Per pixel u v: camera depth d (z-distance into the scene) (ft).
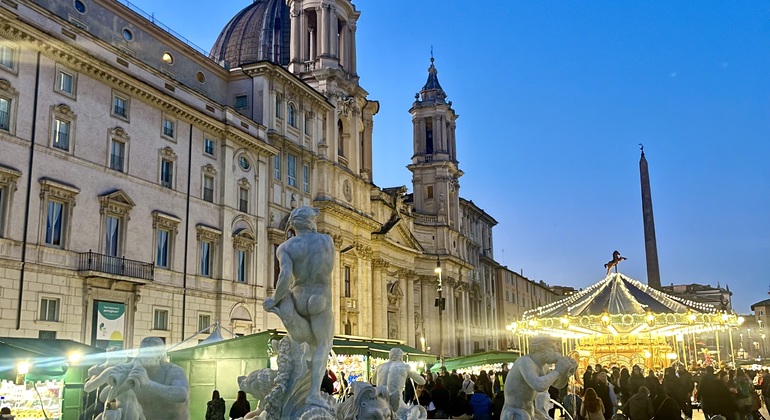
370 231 200.03
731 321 95.55
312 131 174.29
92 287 104.22
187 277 124.77
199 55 149.38
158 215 118.52
